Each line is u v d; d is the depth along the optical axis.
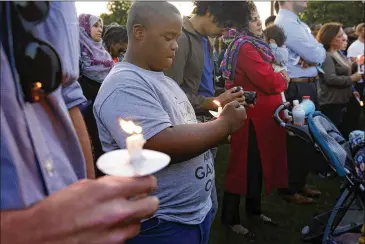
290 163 3.83
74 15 0.82
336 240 2.63
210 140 1.40
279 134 3.10
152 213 0.58
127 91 1.40
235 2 2.50
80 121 0.98
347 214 2.71
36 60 0.64
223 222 3.34
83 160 0.81
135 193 0.56
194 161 1.54
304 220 3.56
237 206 3.29
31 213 0.53
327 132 2.81
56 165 0.70
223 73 3.02
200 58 2.48
